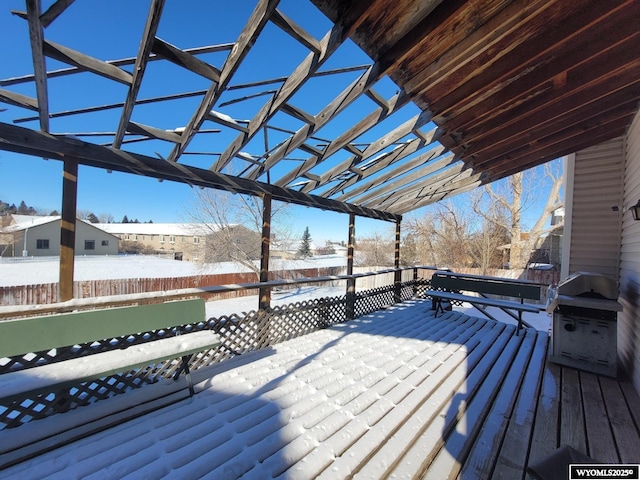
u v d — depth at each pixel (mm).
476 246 15828
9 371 2027
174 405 2219
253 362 3064
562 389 2646
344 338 3920
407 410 2203
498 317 6457
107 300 2520
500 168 4660
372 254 20781
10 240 23234
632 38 2115
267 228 3957
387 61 1855
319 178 3932
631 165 3453
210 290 3129
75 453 1695
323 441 1854
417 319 5020
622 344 3473
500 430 2055
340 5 1596
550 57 2141
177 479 1523
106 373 1943
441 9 1642
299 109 2387
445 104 2471
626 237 3564
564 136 3516
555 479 1004
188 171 3174
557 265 14047
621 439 1973
